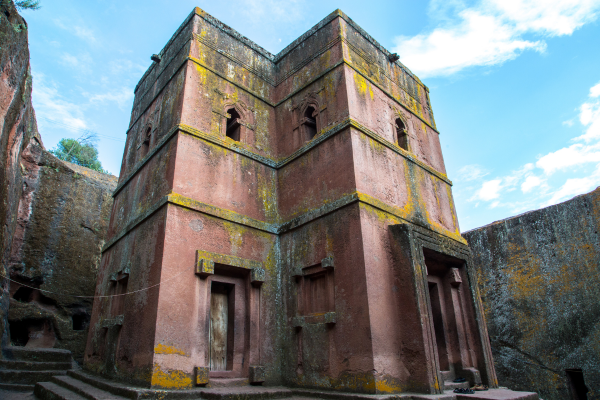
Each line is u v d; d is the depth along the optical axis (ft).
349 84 29.55
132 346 22.95
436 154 37.68
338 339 23.20
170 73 32.55
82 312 44.24
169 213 24.04
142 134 34.68
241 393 20.71
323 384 23.15
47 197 45.50
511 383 38.11
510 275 40.50
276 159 32.91
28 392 26.12
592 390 32.55
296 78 34.42
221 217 26.48
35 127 46.24
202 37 31.86
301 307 26.25
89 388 22.58
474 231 44.83
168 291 22.39
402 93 36.58
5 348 30.63
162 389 20.16
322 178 28.07
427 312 23.61
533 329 37.60
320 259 25.84
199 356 22.57
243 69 34.19
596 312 33.63
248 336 25.26
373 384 20.70
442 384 22.31
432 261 28.78
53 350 32.65
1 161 25.81
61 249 44.73
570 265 36.29
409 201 30.01
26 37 27.48
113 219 34.60
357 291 23.02
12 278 40.52
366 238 23.94
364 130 28.25
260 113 33.76
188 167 26.37
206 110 29.55
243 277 27.04
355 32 33.63
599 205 35.32
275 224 29.96
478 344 28.14
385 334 22.48
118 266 29.01
